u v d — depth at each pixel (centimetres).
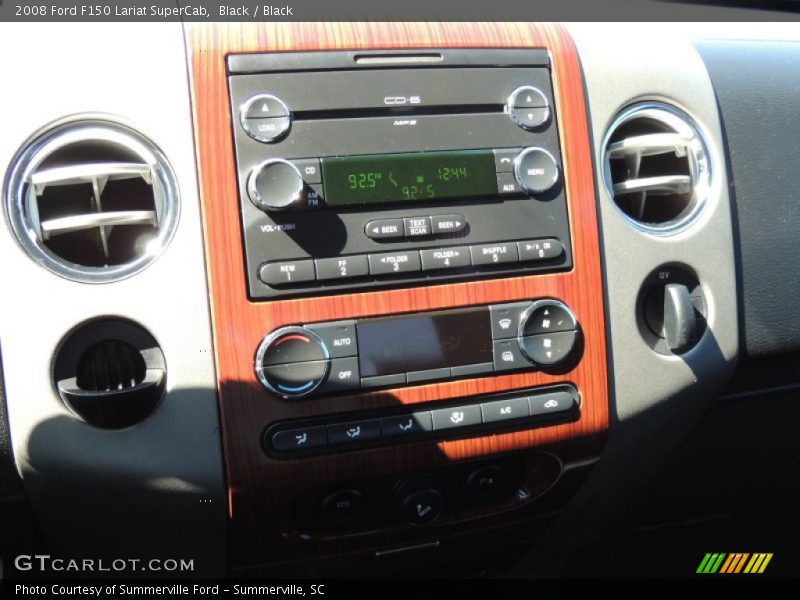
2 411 93
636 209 114
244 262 94
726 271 117
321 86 98
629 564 161
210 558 111
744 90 125
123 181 97
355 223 97
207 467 95
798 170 125
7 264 91
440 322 100
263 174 93
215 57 96
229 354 94
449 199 101
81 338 93
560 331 104
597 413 108
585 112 108
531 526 122
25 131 92
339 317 97
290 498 101
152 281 93
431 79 102
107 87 94
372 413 99
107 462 94
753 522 159
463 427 101
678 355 113
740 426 132
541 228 104
